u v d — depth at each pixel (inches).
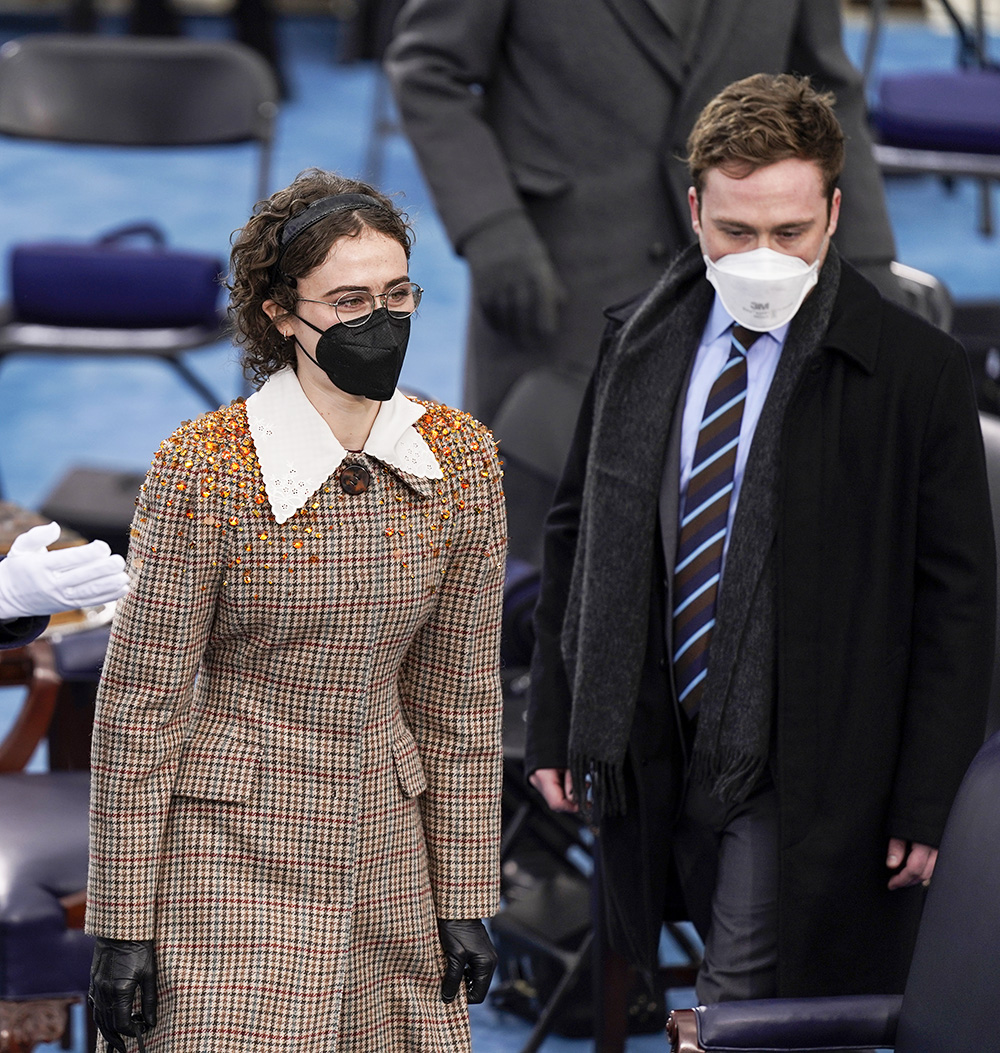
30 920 388.5
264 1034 304.7
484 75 570.6
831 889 360.8
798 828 357.1
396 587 302.2
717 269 347.6
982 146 903.7
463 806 325.4
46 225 1257.4
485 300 561.3
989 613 354.6
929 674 355.6
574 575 387.5
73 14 1679.4
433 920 325.4
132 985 303.1
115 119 803.4
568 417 566.3
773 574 357.4
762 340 361.7
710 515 364.8
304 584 296.4
